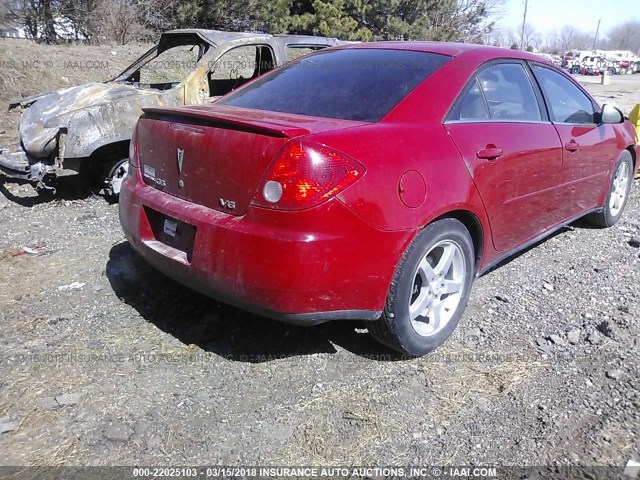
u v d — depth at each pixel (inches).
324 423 105.0
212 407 108.5
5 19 620.4
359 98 125.9
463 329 138.3
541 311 148.3
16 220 213.9
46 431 101.1
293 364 122.5
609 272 174.1
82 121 215.2
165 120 126.3
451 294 130.3
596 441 101.8
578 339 134.7
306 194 100.7
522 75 155.8
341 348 128.8
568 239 203.0
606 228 215.9
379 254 107.9
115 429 101.7
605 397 113.7
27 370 117.8
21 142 228.7
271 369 120.6
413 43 150.2
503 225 140.1
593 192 190.4
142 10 697.0
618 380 119.1
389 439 101.8
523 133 143.4
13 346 126.3
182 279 119.8
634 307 151.3
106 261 172.6
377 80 130.7
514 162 137.6
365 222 105.0
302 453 98.2
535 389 116.0
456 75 132.4
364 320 118.6
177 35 260.8
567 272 173.6
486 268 142.3
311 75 141.9
